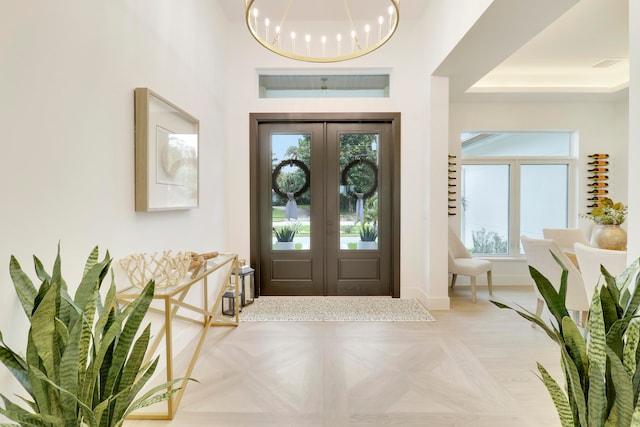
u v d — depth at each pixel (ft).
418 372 7.39
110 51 5.79
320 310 11.62
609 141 15.57
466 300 13.02
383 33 12.92
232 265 9.98
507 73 14.69
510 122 15.52
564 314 3.86
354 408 6.13
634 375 3.40
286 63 12.92
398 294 13.10
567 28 10.94
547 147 16.08
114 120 5.90
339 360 7.96
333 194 13.50
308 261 13.60
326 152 13.46
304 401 6.34
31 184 4.25
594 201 15.56
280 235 13.61
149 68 7.03
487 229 16.11
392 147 13.26
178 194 8.08
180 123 8.21
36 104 4.32
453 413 5.99
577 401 3.55
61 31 4.72
